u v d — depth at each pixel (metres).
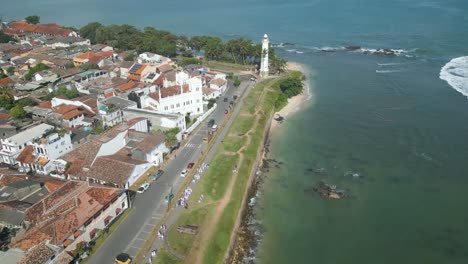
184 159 119.50
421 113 158.00
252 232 94.75
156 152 115.94
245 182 109.62
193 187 104.75
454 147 130.25
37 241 75.44
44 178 102.88
